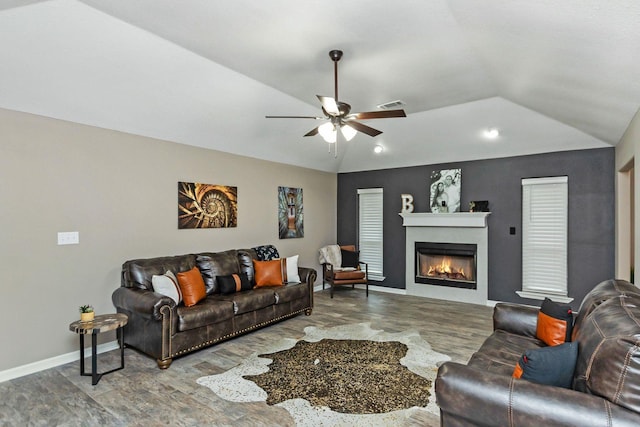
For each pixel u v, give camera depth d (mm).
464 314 5039
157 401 2619
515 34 2326
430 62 3260
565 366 1614
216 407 2527
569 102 3469
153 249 4164
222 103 4121
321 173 6961
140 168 4043
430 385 2836
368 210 7020
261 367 3205
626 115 3223
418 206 6395
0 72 2799
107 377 3031
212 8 2436
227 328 3785
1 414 2459
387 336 4055
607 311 1851
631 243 4395
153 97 3662
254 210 5512
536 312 2822
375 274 6895
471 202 5691
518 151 5316
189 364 3291
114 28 2758
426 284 6215
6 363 3047
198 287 3807
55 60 2895
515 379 1548
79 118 3482
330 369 3150
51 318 3324
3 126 3041
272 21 2582
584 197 4898
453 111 4754
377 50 3027
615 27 1802
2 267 3035
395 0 2262
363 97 4285
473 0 2072
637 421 1269
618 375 1367
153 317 3145
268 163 5781
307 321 4688
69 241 3451
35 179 3230
